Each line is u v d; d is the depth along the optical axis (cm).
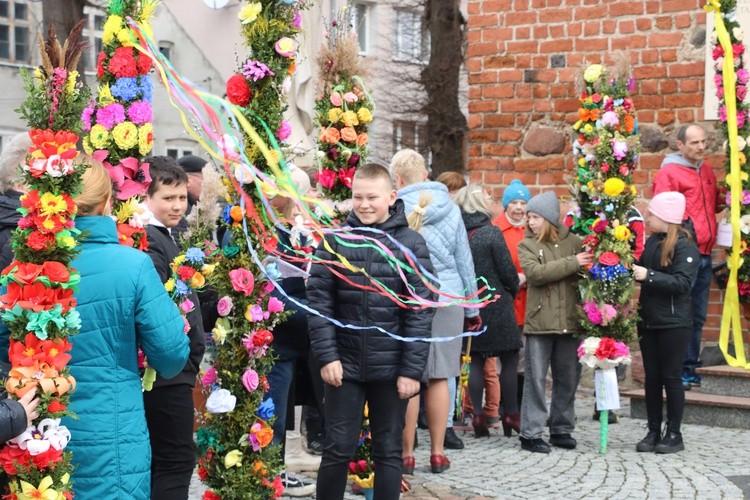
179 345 403
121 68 490
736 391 970
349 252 555
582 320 838
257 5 541
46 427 375
